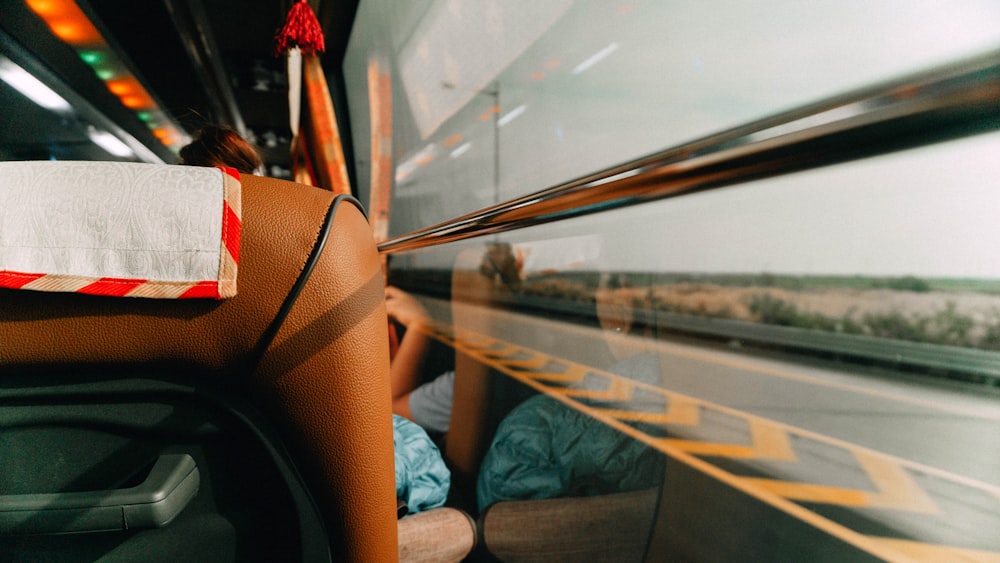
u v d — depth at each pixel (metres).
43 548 0.54
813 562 1.71
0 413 0.52
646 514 1.21
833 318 7.12
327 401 0.55
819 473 2.47
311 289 0.53
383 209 4.30
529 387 1.59
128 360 0.51
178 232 0.50
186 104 8.12
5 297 0.49
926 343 5.84
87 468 0.54
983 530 1.95
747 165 0.30
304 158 3.44
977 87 0.19
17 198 0.49
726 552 1.61
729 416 3.44
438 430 1.75
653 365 1.56
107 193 0.49
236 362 0.53
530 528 1.09
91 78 5.53
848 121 0.24
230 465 0.56
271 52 6.95
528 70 5.59
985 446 3.00
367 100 4.31
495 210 0.66
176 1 5.32
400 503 1.04
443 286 3.37
